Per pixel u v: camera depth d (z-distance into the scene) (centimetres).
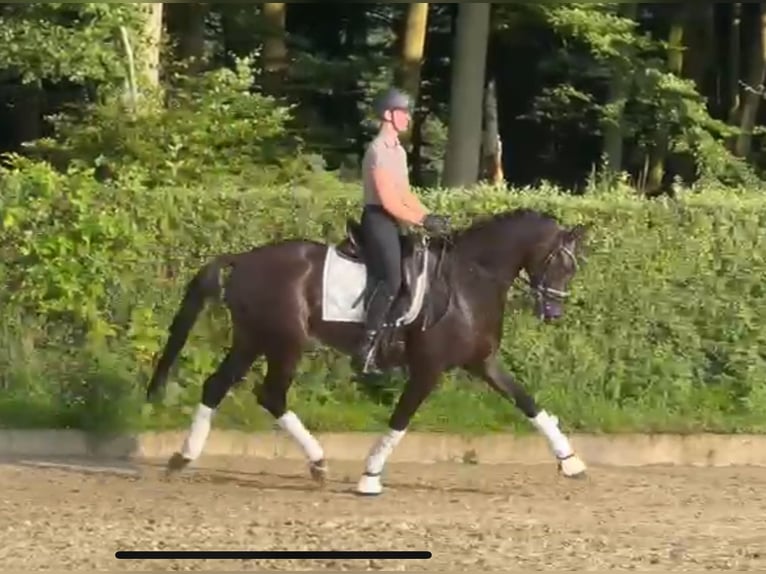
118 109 1542
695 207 1332
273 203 1296
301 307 1057
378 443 1071
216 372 1104
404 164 1045
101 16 1620
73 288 1280
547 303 1067
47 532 898
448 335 1052
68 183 1293
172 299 1298
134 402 1260
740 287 1336
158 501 1021
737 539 917
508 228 1066
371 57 2227
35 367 1286
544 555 859
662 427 1276
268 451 1241
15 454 1216
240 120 1559
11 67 1694
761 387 1330
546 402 1292
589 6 1959
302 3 2389
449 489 1102
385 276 1038
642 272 1326
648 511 1020
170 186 1388
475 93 1930
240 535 900
